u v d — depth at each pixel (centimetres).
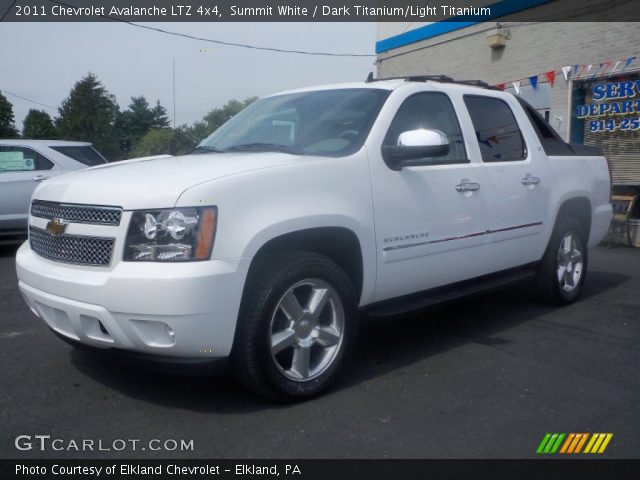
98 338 358
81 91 6406
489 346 500
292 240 382
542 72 1277
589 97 1201
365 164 416
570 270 620
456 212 471
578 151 638
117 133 6500
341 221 393
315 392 394
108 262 349
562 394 407
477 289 509
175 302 329
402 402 392
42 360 461
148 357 352
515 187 527
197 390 407
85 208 363
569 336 527
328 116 459
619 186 1108
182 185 344
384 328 547
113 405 385
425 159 461
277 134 469
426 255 452
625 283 734
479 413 378
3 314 588
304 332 387
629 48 1120
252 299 359
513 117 561
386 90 464
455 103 502
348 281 404
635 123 1117
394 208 427
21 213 930
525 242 546
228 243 343
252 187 358
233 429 355
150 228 338
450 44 1488
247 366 362
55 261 380
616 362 466
